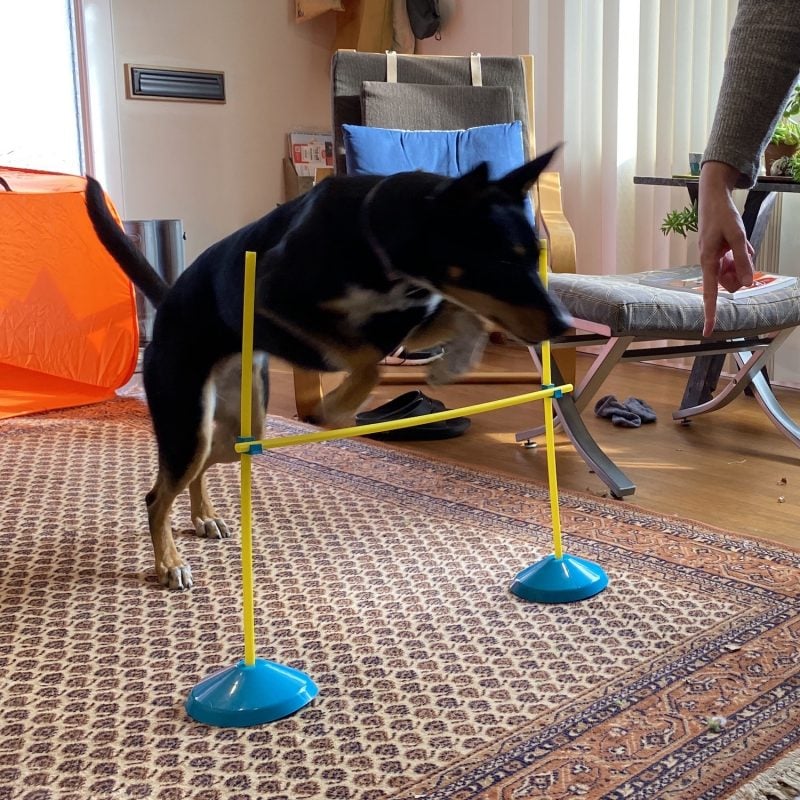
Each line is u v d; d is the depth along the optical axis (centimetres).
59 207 320
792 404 319
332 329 145
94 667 154
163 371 172
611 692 141
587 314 227
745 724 131
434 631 163
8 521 224
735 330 231
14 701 143
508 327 136
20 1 427
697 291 233
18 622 171
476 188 133
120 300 333
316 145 502
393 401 298
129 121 450
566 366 301
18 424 309
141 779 123
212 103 472
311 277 139
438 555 196
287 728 134
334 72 315
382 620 167
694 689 141
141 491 245
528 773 121
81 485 250
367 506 227
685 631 159
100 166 446
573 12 393
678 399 329
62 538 213
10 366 341
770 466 254
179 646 160
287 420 306
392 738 131
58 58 439
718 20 341
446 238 135
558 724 133
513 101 326
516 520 214
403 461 260
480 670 149
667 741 128
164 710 140
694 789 117
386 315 148
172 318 171
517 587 176
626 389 346
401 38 467
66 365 335
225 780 122
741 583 177
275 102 493
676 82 356
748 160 124
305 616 170
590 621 164
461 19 452
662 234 371
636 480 244
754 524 211
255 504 230
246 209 493
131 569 195
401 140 295
